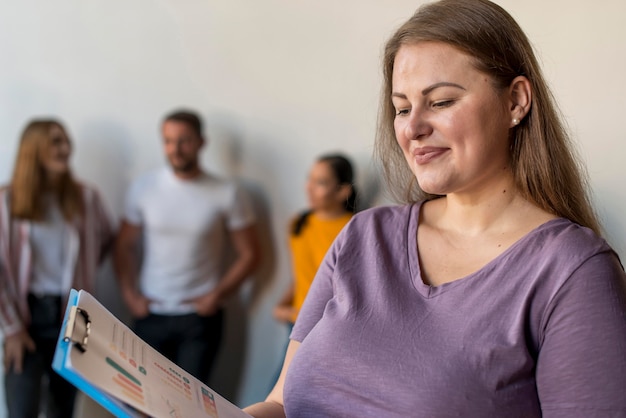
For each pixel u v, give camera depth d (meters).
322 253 2.74
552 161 1.03
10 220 2.77
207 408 1.00
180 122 2.87
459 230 1.07
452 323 0.97
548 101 1.03
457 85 0.98
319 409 1.04
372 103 2.87
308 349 1.07
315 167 2.72
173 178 2.96
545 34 2.61
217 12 3.00
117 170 3.12
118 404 0.82
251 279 3.12
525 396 0.92
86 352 0.85
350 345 1.02
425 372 0.95
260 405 1.15
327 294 1.14
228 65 3.02
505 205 1.04
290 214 3.03
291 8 2.93
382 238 1.12
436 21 1.00
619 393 0.86
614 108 2.56
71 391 2.88
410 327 1.00
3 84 3.13
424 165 1.02
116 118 3.10
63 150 2.82
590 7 2.56
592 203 1.17
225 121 3.04
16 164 2.80
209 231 2.95
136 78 3.08
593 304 0.89
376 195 2.86
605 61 2.56
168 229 2.95
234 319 3.16
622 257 2.49
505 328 0.94
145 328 2.96
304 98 2.96
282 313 2.88
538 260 0.96
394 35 1.07
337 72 2.90
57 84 3.11
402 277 1.06
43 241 2.81
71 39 3.09
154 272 2.97
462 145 0.99
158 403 0.89
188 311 2.95
